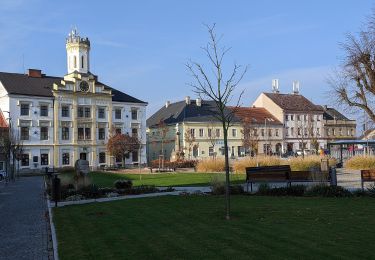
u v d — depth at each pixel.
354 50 30.16
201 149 81.44
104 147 68.50
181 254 9.20
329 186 19.23
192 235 11.03
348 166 39.88
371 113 30.95
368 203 16.16
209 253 9.20
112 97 70.44
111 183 33.38
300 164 37.00
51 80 67.12
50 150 62.88
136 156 71.12
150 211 15.44
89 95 67.06
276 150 91.94
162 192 22.89
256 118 91.56
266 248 9.45
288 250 9.23
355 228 11.39
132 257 9.09
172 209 15.77
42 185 35.69
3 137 52.06
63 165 64.06
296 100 99.25
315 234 10.73
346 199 17.52
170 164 56.91
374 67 29.61
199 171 45.53
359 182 26.36
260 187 20.69
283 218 13.15
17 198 23.89
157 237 10.93
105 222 13.41
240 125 86.19
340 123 103.62
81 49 70.19
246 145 79.75
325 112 105.88
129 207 16.72
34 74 65.62
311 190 19.19
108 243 10.44
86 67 70.69
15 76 63.75
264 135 90.38
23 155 60.25
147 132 89.81
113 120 69.94
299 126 96.06
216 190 20.83
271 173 21.34
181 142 80.62
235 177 32.31
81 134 66.31
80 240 10.91
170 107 89.12
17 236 12.09
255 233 11.02
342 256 8.66
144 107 73.50
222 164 44.09
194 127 81.06
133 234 11.39
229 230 11.49
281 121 93.62
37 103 61.88
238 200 17.92
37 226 13.71
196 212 14.82
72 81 65.38
